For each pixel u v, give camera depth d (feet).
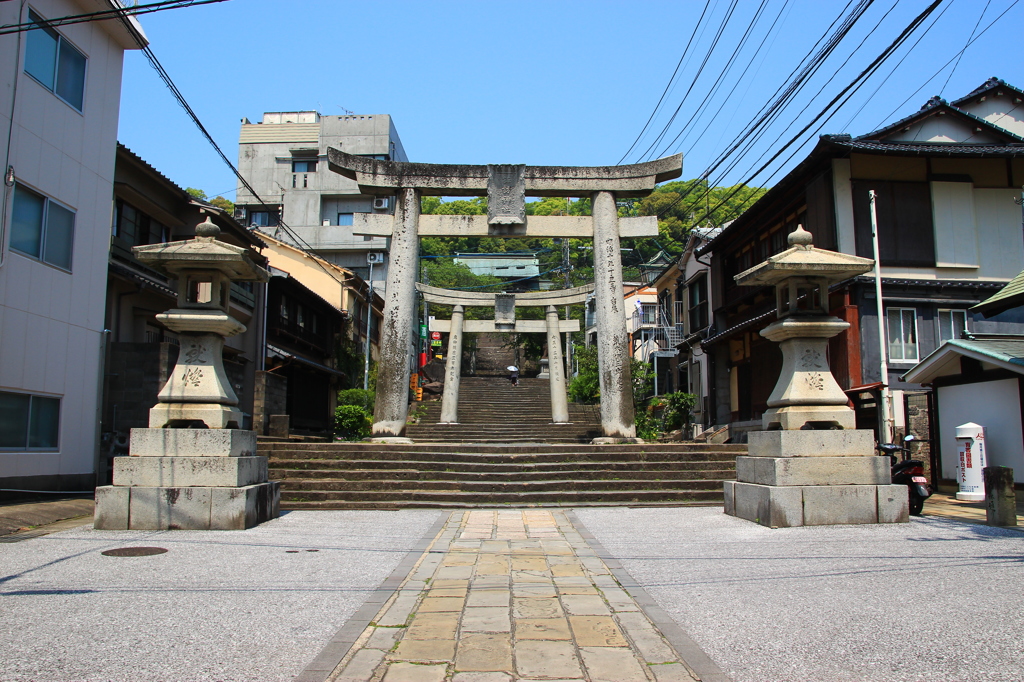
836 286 52.08
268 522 28.71
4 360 35.63
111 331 46.88
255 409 56.70
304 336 80.38
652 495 35.99
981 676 11.75
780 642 13.61
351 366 95.50
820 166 54.24
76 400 41.16
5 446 35.86
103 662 12.42
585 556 22.15
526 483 36.94
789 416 28.43
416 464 38.91
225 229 61.26
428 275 147.64
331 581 18.60
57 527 28.68
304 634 14.12
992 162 53.72
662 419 84.38
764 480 28.45
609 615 15.56
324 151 121.49
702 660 12.67
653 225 46.96
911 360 50.55
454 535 26.27
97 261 43.39
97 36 43.73
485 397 102.12
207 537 24.72
